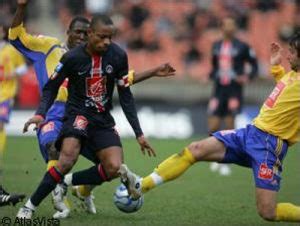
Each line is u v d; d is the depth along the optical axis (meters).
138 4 89.12
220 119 52.72
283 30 87.69
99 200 33.09
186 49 87.50
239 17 88.06
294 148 66.31
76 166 48.34
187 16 88.56
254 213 30.30
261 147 24.66
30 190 36.22
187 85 82.00
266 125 24.86
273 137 24.75
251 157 24.73
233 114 52.28
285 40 87.25
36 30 86.25
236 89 52.22
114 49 25.08
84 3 89.12
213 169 49.59
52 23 88.31
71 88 25.39
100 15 24.25
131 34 88.44
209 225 26.92
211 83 81.44
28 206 25.06
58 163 24.92
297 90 24.62
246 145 24.83
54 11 89.31
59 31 87.62
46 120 28.36
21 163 49.62
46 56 28.84
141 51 88.06
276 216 24.70
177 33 88.25
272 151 24.66
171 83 82.69
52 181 24.86
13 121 73.44
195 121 74.50
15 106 74.06
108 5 89.19
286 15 88.75
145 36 88.38
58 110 28.55
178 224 26.91
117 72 25.23
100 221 26.70
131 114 25.47
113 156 25.14
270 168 24.52
